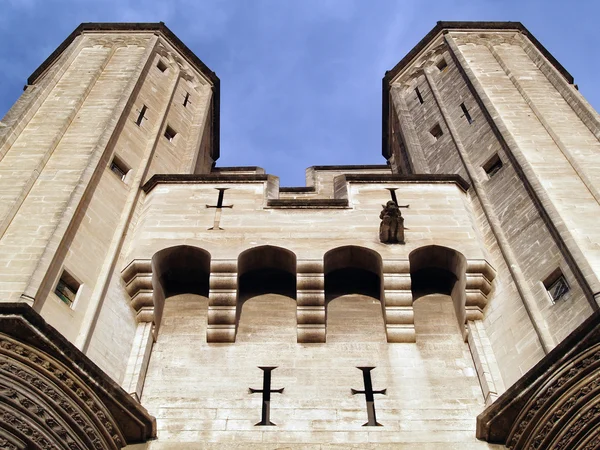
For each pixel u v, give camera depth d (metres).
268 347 18.11
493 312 18.58
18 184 19.88
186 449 15.15
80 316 17.20
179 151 27.36
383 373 17.42
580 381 14.34
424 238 20.00
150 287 18.72
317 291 18.89
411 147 28.66
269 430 15.96
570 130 22.98
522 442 14.75
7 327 14.26
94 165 21.11
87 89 25.64
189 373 17.39
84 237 19.08
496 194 21.83
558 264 17.95
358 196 21.75
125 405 14.89
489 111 24.69
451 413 16.42
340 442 15.57
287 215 20.88
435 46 32.84
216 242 19.73
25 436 13.52
